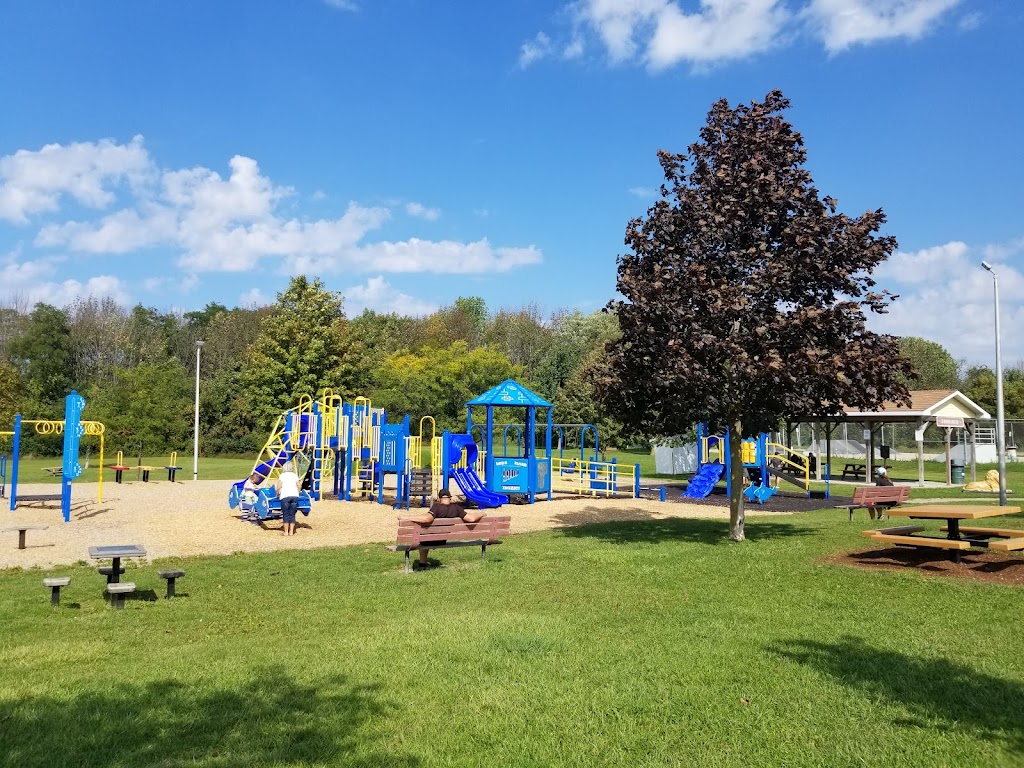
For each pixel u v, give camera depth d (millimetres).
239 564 12047
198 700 5512
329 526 17438
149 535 15609
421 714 5270
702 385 11977
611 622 7887
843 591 9305
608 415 14422
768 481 25406
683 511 21266
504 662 6449
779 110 13812
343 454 24969
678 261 13109
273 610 8719
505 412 46094
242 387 56031
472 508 21531
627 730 5000
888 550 12258
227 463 45625
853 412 32906
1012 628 7516
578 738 4879
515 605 8820
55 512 19469
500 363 46375
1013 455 48188
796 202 12945
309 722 5117
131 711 5277
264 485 18719
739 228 12992
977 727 5020
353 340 54344
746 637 7219
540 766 4488
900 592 9188
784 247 12797
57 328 62906
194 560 12531
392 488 27766
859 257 12688
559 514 20359
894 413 31266
